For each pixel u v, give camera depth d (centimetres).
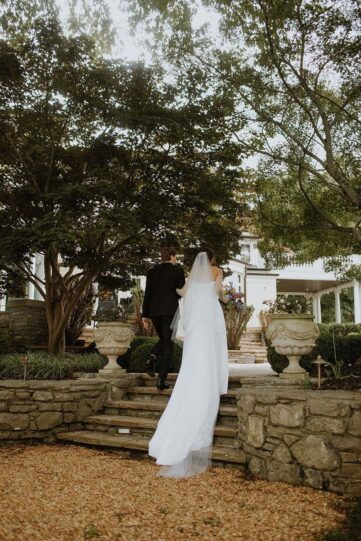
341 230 582
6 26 702
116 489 339
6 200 724
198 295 441
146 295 548
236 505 303
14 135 716
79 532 257
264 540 246
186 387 402
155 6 630
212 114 652
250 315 1506
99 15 701
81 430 538
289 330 503
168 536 252
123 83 653
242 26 585
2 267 670
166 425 396
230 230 796
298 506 301
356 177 634
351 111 604
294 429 356
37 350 847
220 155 691
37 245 612
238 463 400
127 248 846
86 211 650
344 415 334
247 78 595
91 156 717
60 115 693
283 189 696
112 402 562
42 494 326
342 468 329
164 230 786
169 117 646
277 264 769
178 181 718
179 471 377
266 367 945
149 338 770
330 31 514
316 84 571
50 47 634
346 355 608
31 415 514
